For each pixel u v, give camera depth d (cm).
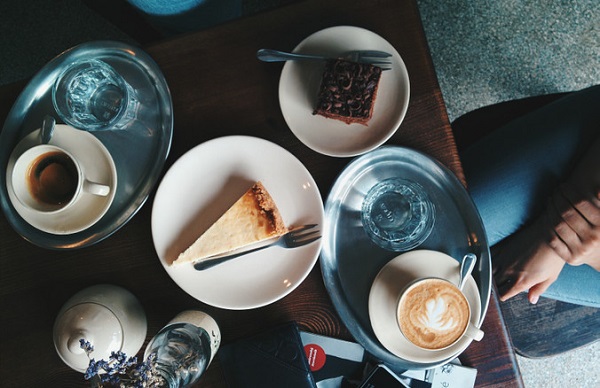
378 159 85
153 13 101
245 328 84
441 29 153
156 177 82
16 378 83
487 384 83
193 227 84
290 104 84
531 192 106
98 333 74
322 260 84
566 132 104
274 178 83
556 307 109
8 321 84
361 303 84
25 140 80
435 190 85
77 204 80
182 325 76
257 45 85
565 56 152
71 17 154
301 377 80
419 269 81
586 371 152
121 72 84
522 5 153
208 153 83
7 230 85
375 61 82
